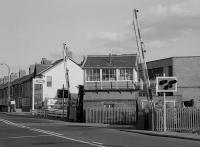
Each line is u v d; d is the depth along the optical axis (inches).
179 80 2854.3
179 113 1216.2
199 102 2652.6
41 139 935.0
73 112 1947.6
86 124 1632.6
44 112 2581.2
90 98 2236.7
